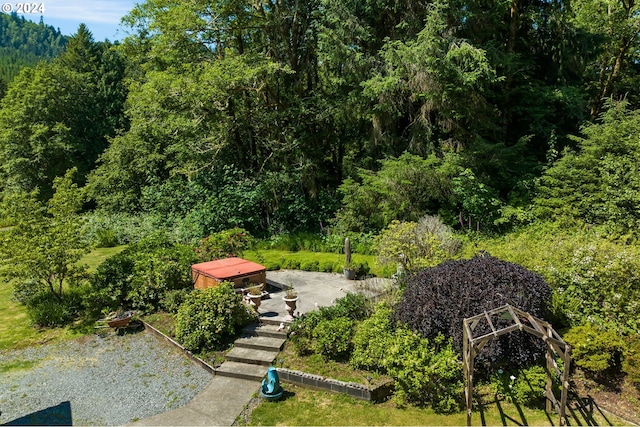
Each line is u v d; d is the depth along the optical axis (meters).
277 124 17.83
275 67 15.02
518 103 16.81
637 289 7.41
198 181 17.00
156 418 6.22
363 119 16.83
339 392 6.72
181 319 8.41
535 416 6.06
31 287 10.01
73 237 10.05
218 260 11.12
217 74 14.22
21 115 27.62
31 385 7.25
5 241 9.48
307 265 12.74
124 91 32.47
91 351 8.44
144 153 21.92
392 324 7.48
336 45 14.89
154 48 15.80
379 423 6.04
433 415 6.20
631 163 12.17
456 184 13.90
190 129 16.45
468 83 13.10
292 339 7.88
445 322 6.86
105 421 6.20
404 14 15.17
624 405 6.26
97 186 23.50
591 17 17.19
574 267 7.91
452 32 14.17
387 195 14.04
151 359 8.04
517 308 6.30
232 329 8.23
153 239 12.06
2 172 29.41
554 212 13.27
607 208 12.20
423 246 9.41
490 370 6.70
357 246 14.00
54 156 28.28
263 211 17.53
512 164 15.64
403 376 6.41
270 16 16.91
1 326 9.79
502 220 13.62
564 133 16.72
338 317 8.04
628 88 18.62
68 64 34.34
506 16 16.38
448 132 15.05
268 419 6.17
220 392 6.88
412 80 13.81
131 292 9.87
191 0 15.85
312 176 17.50
